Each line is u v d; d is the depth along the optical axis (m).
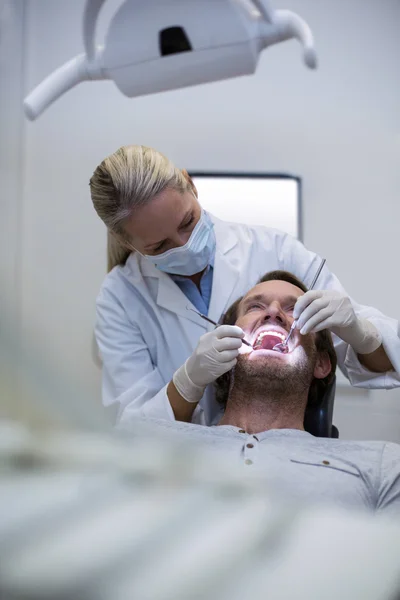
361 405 2.67
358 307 2.02
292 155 2.85
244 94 2.89
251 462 1.46
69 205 3.03
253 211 2.74
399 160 2.78
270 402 1.71
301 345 1.71
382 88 2.81
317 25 2.84
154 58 1.69
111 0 3.02
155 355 2.06
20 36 3.09
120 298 2.02
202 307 2.00
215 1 1.56
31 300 3.00
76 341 2.96
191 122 2.94
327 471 1.44
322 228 2.80
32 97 1.82
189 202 1.70
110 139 3.02
